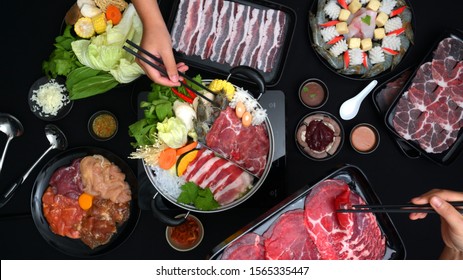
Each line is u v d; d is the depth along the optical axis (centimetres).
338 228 106
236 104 117
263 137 120
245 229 108
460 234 100
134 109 129
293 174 129
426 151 126
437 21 131
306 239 107
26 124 131
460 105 125
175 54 128
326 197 107
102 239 126
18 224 130
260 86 117
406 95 126
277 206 109
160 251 129
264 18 128
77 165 127
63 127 130
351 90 130
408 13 127
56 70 125
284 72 130
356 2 126
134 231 129
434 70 126
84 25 125
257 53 128
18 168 131
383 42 125
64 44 126
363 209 103
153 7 112
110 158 127
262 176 117
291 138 129
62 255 130
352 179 108
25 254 130
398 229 129
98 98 130
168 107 116
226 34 128
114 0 126
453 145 126
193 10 128
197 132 117
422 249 129
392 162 129
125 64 120
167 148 117
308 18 127
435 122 126
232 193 119
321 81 127
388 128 125
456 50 127
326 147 125
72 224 126
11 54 131
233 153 120
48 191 127
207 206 117
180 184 120
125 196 126
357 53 125
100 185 124
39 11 131
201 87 114
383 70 126
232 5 128
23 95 131
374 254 106
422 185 129
